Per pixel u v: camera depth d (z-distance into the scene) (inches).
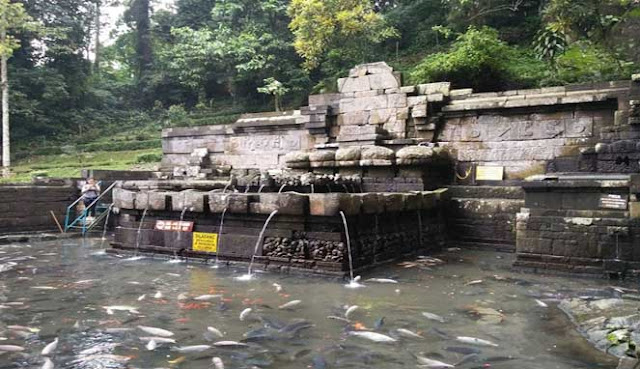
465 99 521.7
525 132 479.2
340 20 956.0
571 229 323.9
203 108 1551.4
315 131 607.8
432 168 486.0
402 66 1050.1
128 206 403.5
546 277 316.5
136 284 290.2
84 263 366.3
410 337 193.6
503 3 960.9
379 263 349.7
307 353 174.6
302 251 319.9
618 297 257.4
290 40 1298.0
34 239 512.4
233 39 1280.8
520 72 669.3
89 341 187.8
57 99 1487.5
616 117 423.8
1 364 163.8
